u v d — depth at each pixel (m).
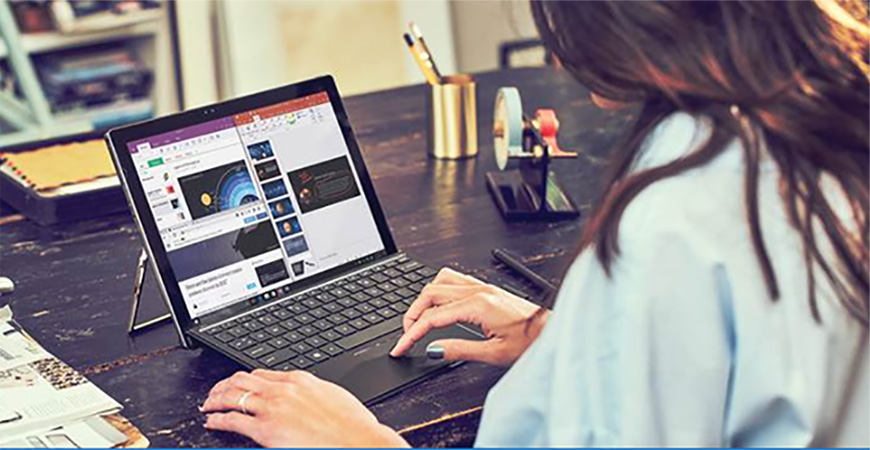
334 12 4.04
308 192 1.50
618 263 0.94
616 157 1.00
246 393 1.19
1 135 3.74
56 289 1.56
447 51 4.12
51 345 1.40
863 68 0.99
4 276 1.60
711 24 0.96
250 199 1.44
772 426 0.96
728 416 0.97
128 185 1.35
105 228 1.78
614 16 0.96
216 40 4.03
